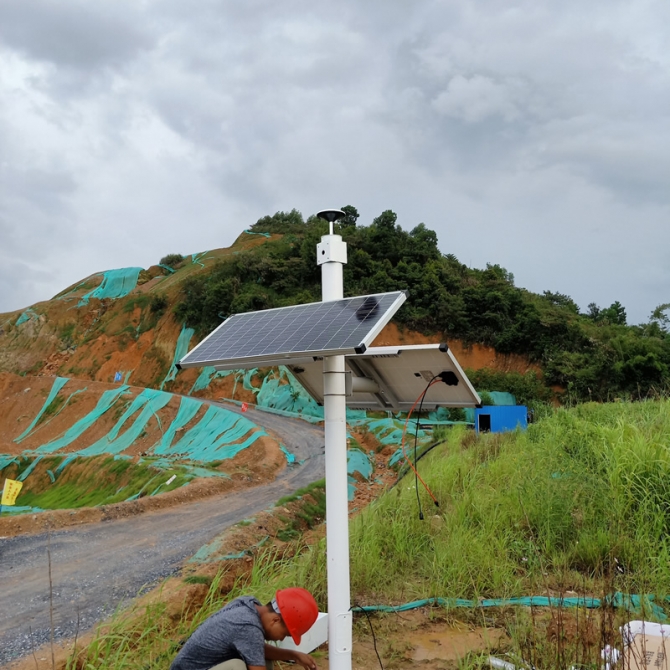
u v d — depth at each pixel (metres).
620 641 4.65
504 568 6.73
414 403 5.45
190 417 51.91
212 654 3.92
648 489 7.61
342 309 4.54
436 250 76.81
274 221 117.88
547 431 12.41
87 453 51.91
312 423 45.56
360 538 7.85
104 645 5.62
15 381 77.69
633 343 49.25
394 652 5.30
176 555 14.39
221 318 72.50
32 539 16.50
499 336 61.06
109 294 103.25
